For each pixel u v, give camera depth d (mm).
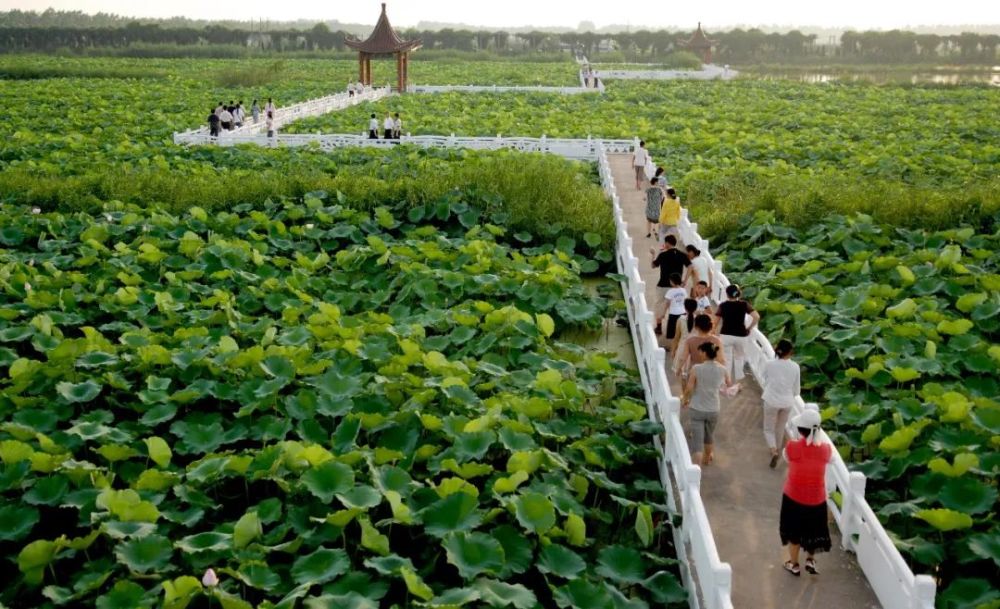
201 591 7676
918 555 8734
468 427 10344
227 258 17656
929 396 11227
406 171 26344
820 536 8055
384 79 71250
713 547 7648
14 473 9531
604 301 16922
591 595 7941
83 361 12469
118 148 30641
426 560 8664
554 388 11773
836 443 11391
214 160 29031
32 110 43719
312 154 29375
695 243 16875
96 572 8320
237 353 12617
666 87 62719
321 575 7984
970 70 105688
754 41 127562
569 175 24266
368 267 18359
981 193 21516
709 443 9938
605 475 10320
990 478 9930
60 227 20031
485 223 21500
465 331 14281
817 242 19109
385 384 11805
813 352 13820
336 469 9242
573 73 81062
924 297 15750
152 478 9453
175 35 126625
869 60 123625
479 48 128500
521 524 8688
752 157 31906
